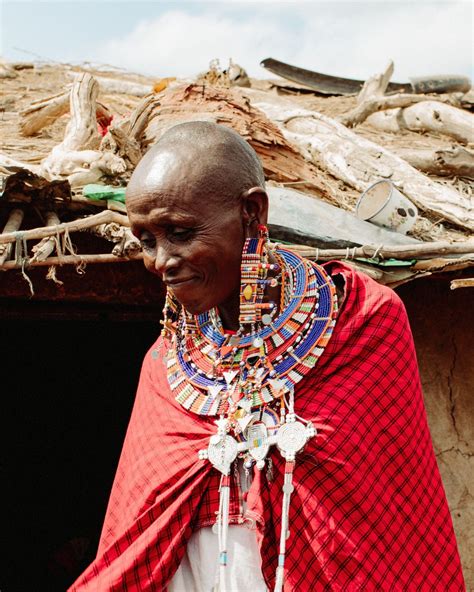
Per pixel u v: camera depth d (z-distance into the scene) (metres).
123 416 6.51
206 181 1.61
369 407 1.73
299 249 3.12
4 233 2.83
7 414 6.37
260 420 1.72
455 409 3.74
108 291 3.42
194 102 4.10
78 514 6.18
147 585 1.77
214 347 1.82
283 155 4.16
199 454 1.75
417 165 5.09
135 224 1.65
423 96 6.55
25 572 5.40
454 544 1.83
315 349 1.74
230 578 1.72
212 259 1.64
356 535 1.70
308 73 8.92
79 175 3.37
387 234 3.46
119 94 7.59
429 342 3.75
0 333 6.32
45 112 5.00
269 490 1.72
